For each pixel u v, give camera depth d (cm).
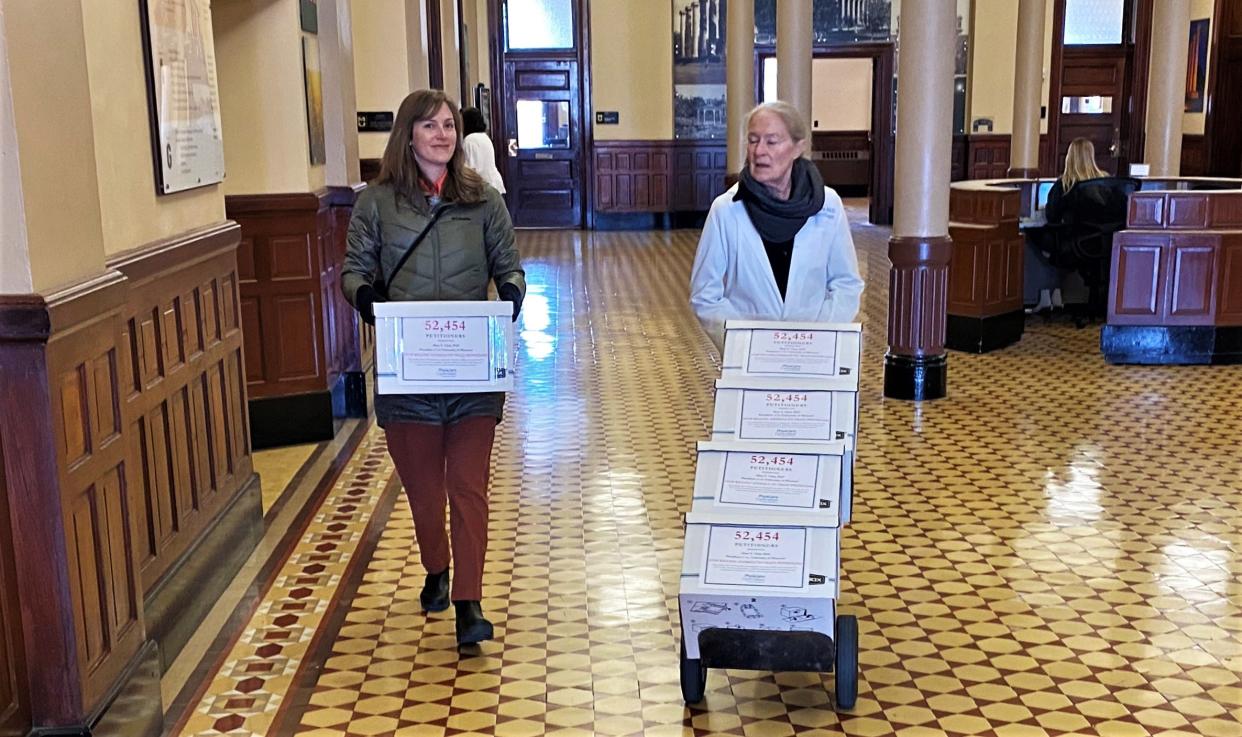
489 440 399
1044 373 843
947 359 883
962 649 400
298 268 672
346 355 750
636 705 362
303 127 665
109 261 371
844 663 353
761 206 372
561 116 1864
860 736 341
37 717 304
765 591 328
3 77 277
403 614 435
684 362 895
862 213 2047
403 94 891
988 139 1795
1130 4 1830
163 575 403
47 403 291
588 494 579
